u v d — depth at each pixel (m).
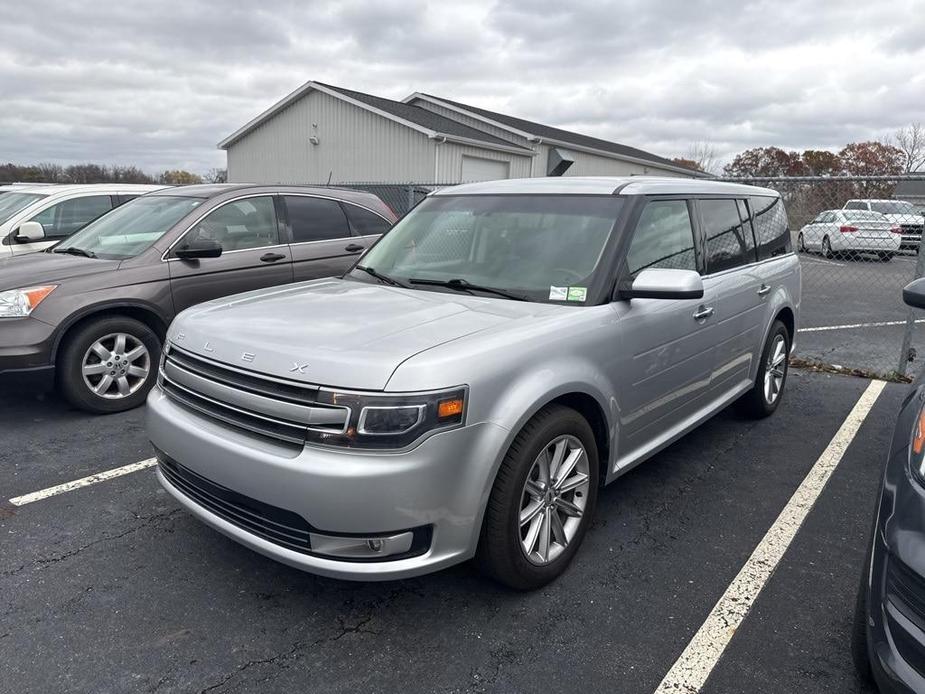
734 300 4.38
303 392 2.50
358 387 2.42
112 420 5.10
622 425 3.37
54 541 3.38
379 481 2.38
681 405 3.94
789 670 2.53
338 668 2.51
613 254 3.35
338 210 6.58
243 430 2.68
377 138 21.27
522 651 2.62
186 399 2.94
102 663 2.52
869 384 6.38
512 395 2.66
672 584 3.08
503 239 3.68
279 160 24.20
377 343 2.62
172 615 2.81
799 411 5.55
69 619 2.77
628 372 3.32
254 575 3.11
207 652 2.59
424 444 2.43
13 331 4.68
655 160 34.91
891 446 2.46
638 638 2.70
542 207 3.77
